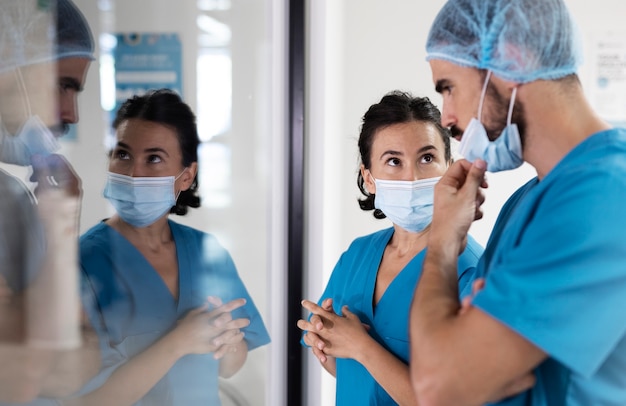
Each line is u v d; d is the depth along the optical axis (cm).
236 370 141
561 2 100
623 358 92
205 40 131
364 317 137
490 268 106
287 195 140
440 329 92
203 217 134
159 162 129
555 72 99
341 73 135
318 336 138
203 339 136
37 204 108
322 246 141
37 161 108
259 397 142
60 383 110
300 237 141
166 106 129
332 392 143
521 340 85
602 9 127
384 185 134
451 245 107
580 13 128
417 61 131
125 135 123
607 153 90
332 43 135
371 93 134
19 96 105
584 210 85
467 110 111
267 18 134
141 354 127
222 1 133
